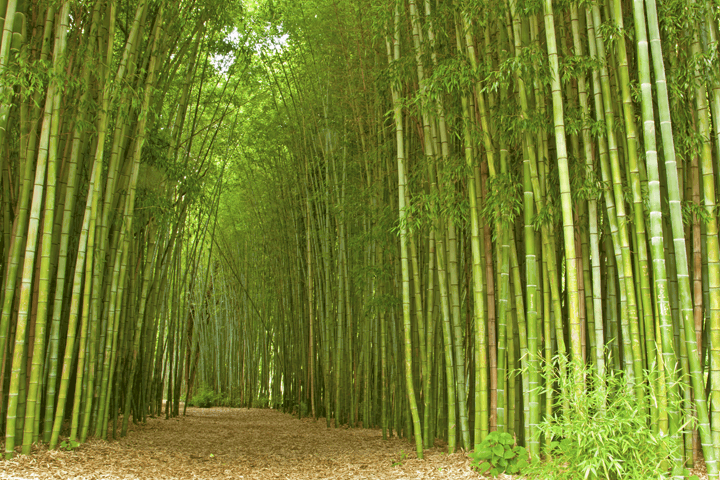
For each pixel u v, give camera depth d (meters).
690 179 4.34
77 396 5.08
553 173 4.71
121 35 6.71
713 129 4.18
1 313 4.85
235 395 14.43
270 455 6.14
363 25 7.23
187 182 6.91
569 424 3.17
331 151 9.23
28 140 4.75
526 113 4.30
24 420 4.62
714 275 3.66
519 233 5.18
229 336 14.55
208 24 7.62
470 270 5.90
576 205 4.62
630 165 3.90
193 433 7.73
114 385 6.66
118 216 5.86
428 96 4.70
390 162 7.25
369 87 7.51
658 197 3.55
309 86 9.38
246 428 8.69
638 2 3.61
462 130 5.02
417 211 5.12
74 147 5.11
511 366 4.71
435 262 6.02
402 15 5.43
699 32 3.97
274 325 12.95
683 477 3.43
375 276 6.77
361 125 7.94
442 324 5.59
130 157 6.13
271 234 11.74
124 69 5.25
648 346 3.80
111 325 5.73
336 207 8.91
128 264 6.68
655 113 4.39
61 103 5.09
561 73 4.13
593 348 4.45
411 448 6.00
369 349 8.77
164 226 7.27
